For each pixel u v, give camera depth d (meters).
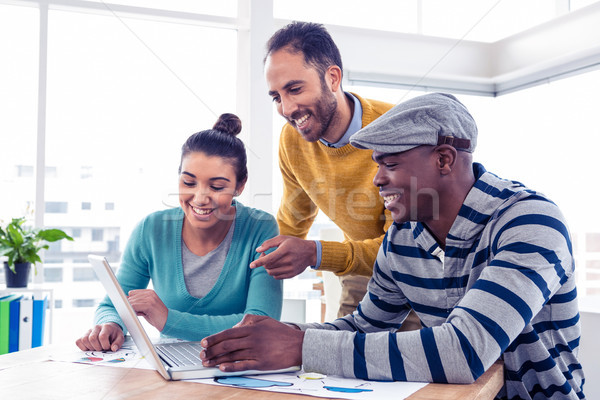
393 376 0.59
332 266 1.02
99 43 1.85
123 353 0.78
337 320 0.89
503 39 3.00
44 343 2.25
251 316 0.70
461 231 0.73
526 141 3.24
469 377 0.58
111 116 1.60
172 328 0.89
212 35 1.68
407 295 0.84
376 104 1.17
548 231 0.68
